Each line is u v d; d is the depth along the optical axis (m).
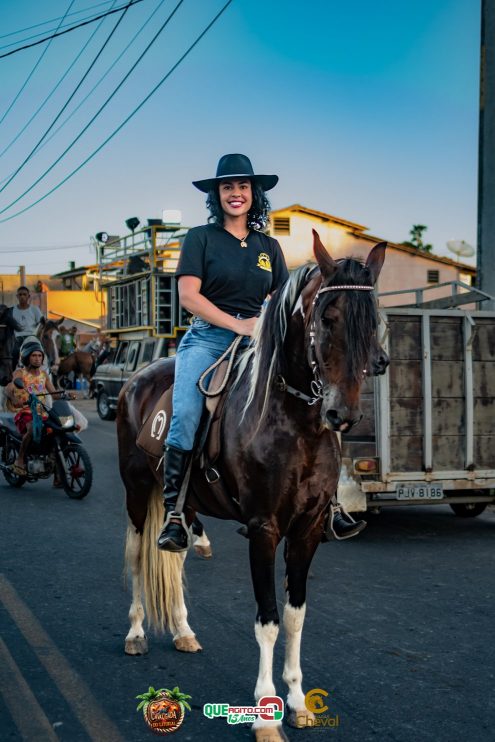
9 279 60.12
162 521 4.35
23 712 3.59
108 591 5.50
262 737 3.24
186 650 4.35
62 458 9.18
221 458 3.67
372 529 7.69
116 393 17.88
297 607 3.50
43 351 9.66
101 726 3.45
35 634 4.62
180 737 3.37
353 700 3.72
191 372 3.86
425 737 3.35
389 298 37.12
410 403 7.16
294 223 35.84
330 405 2.91
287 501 3.40
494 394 7.43
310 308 3.18
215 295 4.01
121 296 19.64
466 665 4.17
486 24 9.54
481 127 9.63
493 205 9.56
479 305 9.34
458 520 8.15
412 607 5.18
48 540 7.02
